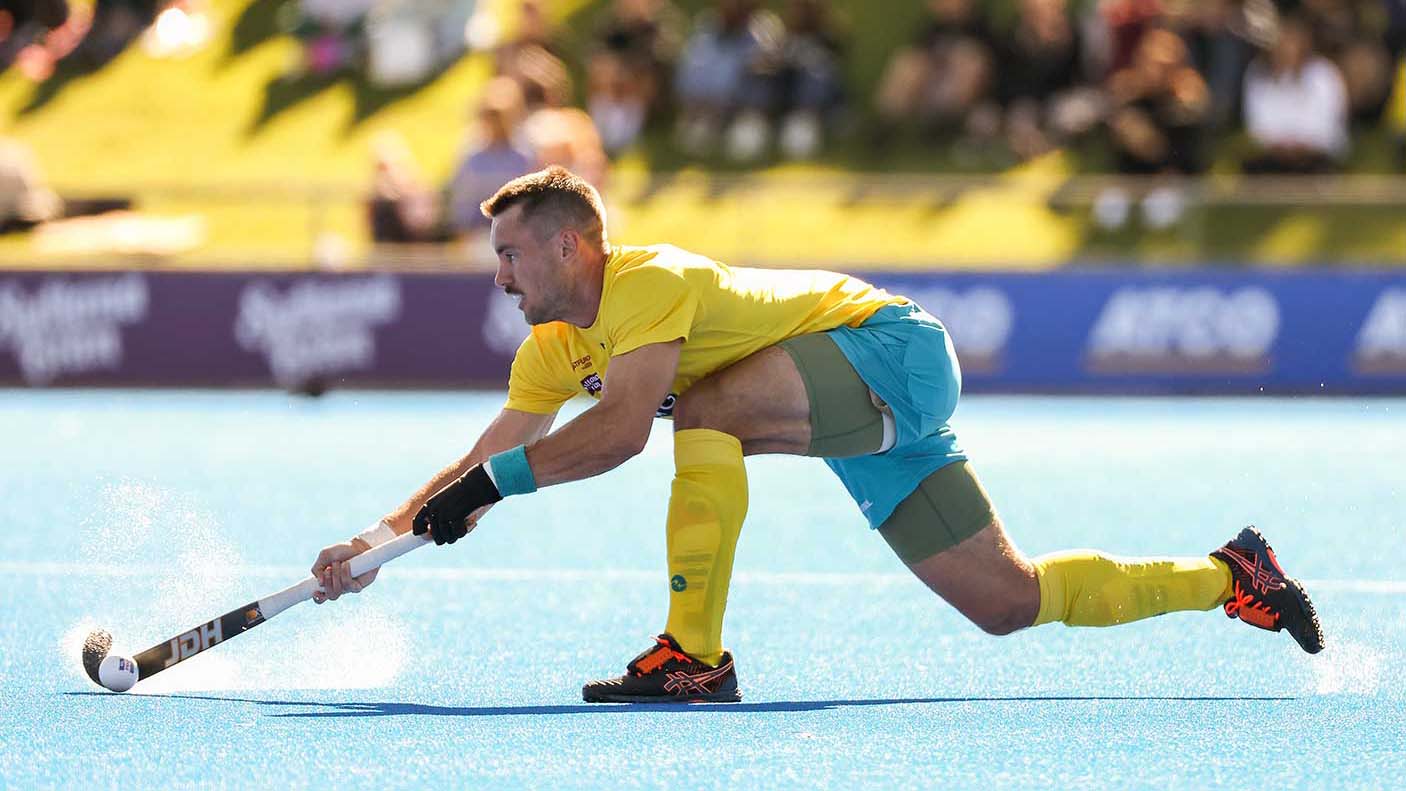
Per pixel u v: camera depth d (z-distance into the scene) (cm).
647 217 5084
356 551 1605
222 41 6575
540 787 1266
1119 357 4756
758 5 5881
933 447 1625
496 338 4756
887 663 1798
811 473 3547
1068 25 5628
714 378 1566
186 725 1472
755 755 1362
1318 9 5466
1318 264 4750
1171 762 1348
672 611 1576
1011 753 1375
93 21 6581
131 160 6088
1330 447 3834
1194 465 3534
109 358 4831
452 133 6025
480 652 1845
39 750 1380
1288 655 1834
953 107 5625
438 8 6316
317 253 4803
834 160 5703
